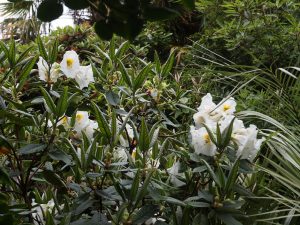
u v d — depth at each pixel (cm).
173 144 92
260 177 91
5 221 48
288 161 96
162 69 97
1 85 78
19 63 79
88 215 75
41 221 74
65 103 68
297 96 118
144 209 67
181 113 120
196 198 71
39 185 92
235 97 148
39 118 81
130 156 73
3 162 75
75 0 42
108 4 42
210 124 76
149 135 72
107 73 93
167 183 78
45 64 86
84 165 68
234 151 74
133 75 97
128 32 44
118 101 89
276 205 90
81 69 88
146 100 94
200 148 74
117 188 65
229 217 70
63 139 71
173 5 44
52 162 83
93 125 82
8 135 76
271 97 128
